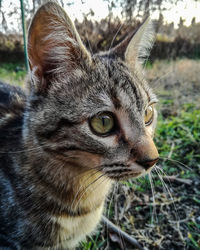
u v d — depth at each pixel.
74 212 0.16
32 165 0.15
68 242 0.17
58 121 0.13
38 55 0.13
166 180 0.25
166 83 0.45
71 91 0.13
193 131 0.31
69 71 0.14
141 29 0.17
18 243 0.16
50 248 0.17
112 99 0.13
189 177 0.25
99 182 0.16
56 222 0.15
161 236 0.20
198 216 0.22
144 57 0.18
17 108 0.18
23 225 0.15
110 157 0.13
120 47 0.17
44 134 0.13
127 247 0.19
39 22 0.12
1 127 0.17
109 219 0.22
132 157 0.13
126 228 0.21
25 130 0.14
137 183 0.25
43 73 0.13
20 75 0.49
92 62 0.14
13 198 0.15
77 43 0.13
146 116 0.15
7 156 0.15
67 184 0.15
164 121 0.35
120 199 0.23
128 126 0.13
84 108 0.13
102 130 0.13
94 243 0.19
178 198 0.23
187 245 0.19
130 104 0.13
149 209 0.22
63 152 0.13
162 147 0.28
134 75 0.15
